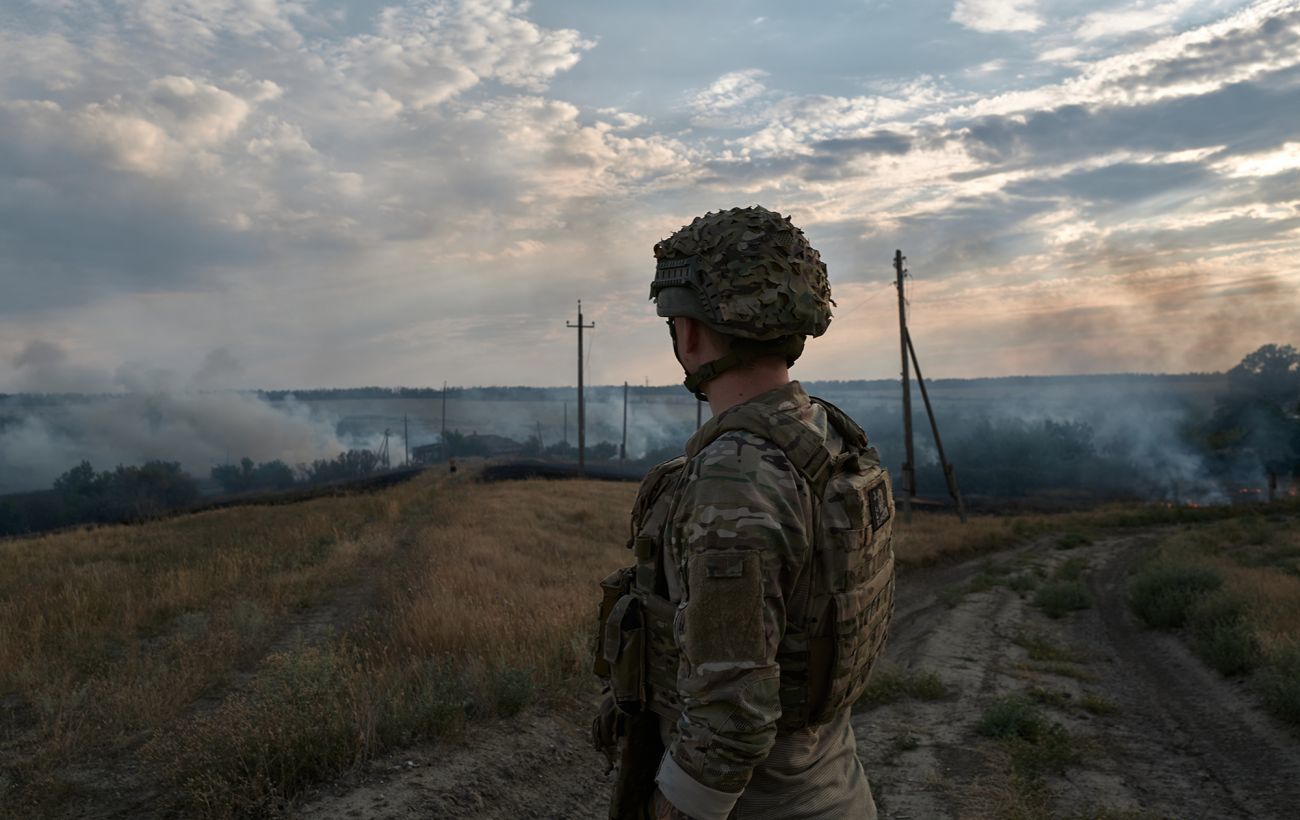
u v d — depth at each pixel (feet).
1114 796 19.17
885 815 17.65
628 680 4.34
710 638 3.58
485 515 80.64
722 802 3.58
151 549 52.90
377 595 38.42
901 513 119.03
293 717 16.92
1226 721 26.02
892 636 42.37
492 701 20.24
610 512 90.89
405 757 17.21
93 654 24.79
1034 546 96.58
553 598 34.42
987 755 21.21
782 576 3.77
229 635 27.43
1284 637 32.71
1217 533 106.63
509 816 15.75
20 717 19.89
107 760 17.13
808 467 3.90
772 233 4.28
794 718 4.00
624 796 4.37
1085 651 39.04
